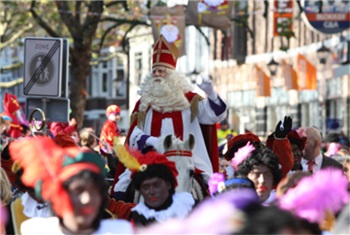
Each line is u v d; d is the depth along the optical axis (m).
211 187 12.99
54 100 22.62
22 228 10.19
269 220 6.99
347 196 7.94
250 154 13.22
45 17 54.72
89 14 44.88
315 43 67.19
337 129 58.66
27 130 29.12
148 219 11.98
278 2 46.22
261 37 75.06
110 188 17.92
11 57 85.06
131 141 17.08
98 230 9.55
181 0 38.25
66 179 9.05
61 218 9.66
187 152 15.76
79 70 46.22
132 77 87.75
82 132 24.86
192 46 82.56
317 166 19.44
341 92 64.00
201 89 17.53
